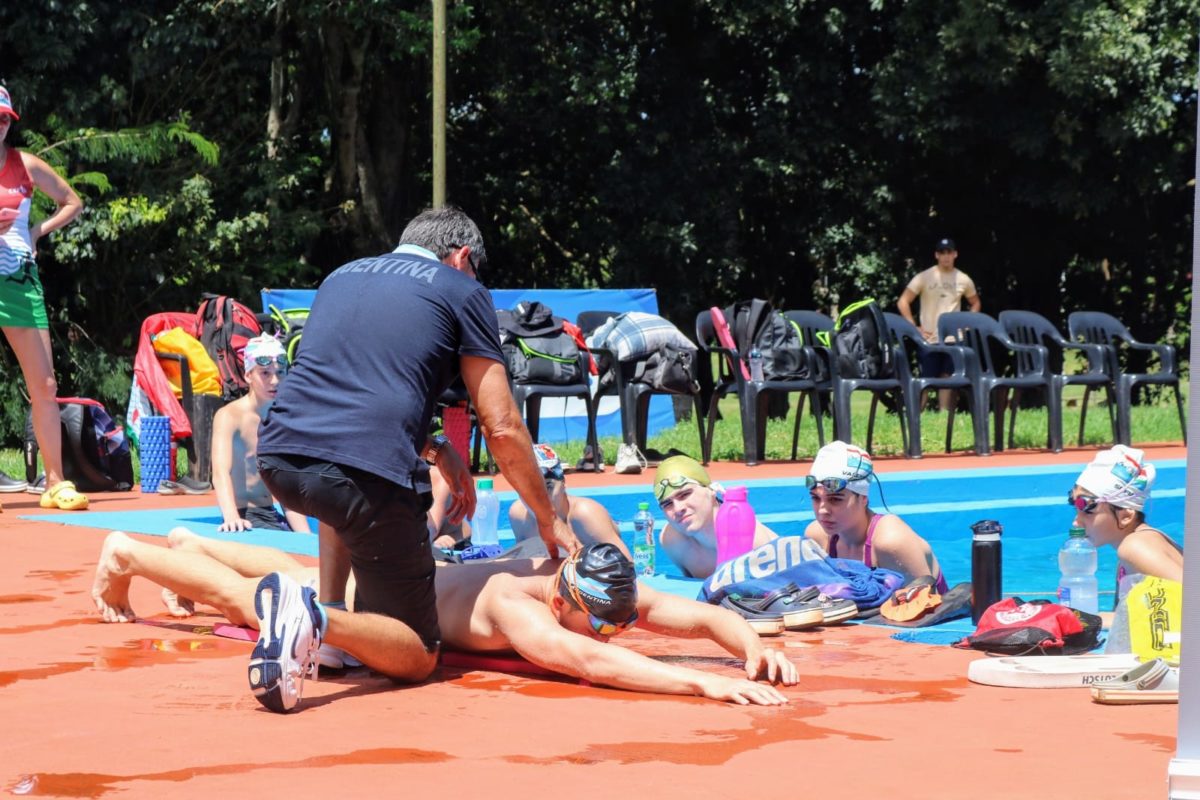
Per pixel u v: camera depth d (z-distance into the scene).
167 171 17.92
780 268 22.31
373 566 3.57
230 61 18.50
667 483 5.68
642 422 11.15
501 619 3.71
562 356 9.87
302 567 4.29
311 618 3.27
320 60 19.30
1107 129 18.11
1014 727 3.08
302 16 18.00
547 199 21.80
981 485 9.56
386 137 19.84
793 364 10.66
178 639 4.21
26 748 2.87
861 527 5.28
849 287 21.92
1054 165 19.78
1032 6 18.89
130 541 4.35
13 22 16.62
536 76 20.38
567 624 3.79
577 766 2.73
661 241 19.89
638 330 10.45
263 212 18.62
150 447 9.15
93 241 17.05
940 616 4.54
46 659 3.89
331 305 3.68
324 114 19.75
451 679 3.69
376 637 3.46
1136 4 17.45
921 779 2.62
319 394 3.56
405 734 3.02
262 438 3.60
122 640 4.19
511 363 9.84
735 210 20.55
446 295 3.66
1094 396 20.42
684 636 3.79
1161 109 17.70
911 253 21.27
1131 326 21.80
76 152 16.66
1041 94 18.88
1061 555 4.80
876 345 10.92
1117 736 2.99
